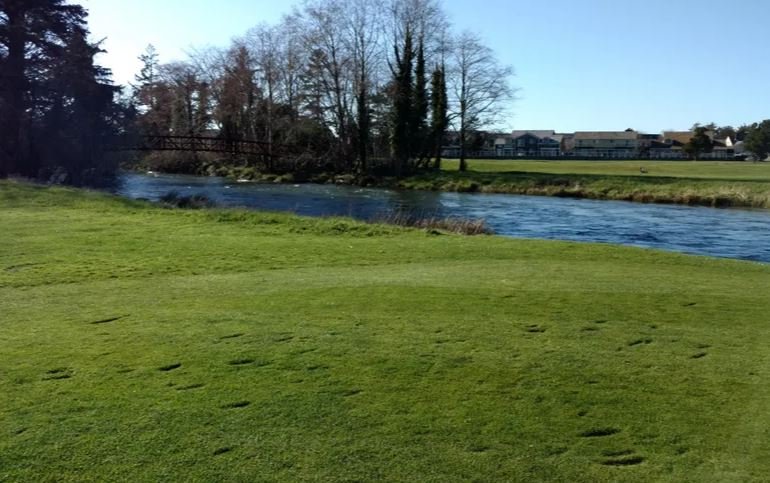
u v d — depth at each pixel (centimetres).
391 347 684
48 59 4194
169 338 720
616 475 431
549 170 6738
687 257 1432
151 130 6625
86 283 1049
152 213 2109
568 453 459
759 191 3822
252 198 3712
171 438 480
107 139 4591
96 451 461
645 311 851
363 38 5641
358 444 471
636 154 15100
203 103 6900
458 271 1161
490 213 3241
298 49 5884
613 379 598
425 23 5781
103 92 4506
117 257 1303
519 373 611
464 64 6159
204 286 1016
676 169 7112
